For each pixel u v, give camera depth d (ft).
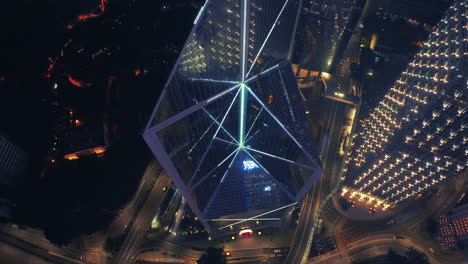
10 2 551.18
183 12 566.77
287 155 464.65
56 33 571.28
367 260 508.94
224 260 507.71
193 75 375.04
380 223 524.52
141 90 546.26
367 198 529.04
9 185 511.40
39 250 520.42
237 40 403.95
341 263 511.40
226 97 434.30
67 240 494.59
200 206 475.72
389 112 441.68
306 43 546.26
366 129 501.56
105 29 575.38
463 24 351.25
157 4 574.56
